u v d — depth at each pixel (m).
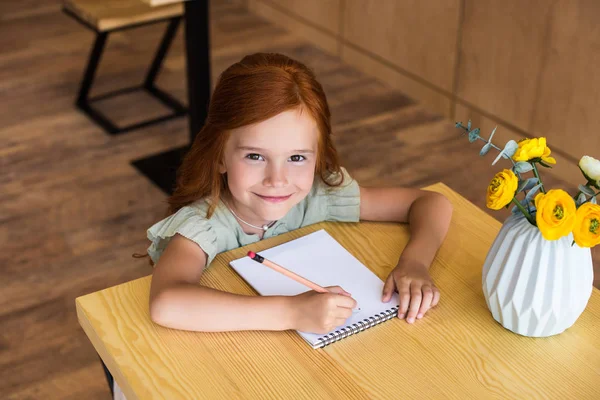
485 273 1.20
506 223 1.18
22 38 4.11
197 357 1.15
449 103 3.38
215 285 1.30
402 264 1.32
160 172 2.93
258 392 1.08
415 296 1.24
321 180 1.47
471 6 3.09
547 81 2.89
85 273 2.40
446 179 2.93
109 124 3.25
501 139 3.19
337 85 3.68
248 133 1.23
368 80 3.73
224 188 1.42
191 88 2.87
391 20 3.52
